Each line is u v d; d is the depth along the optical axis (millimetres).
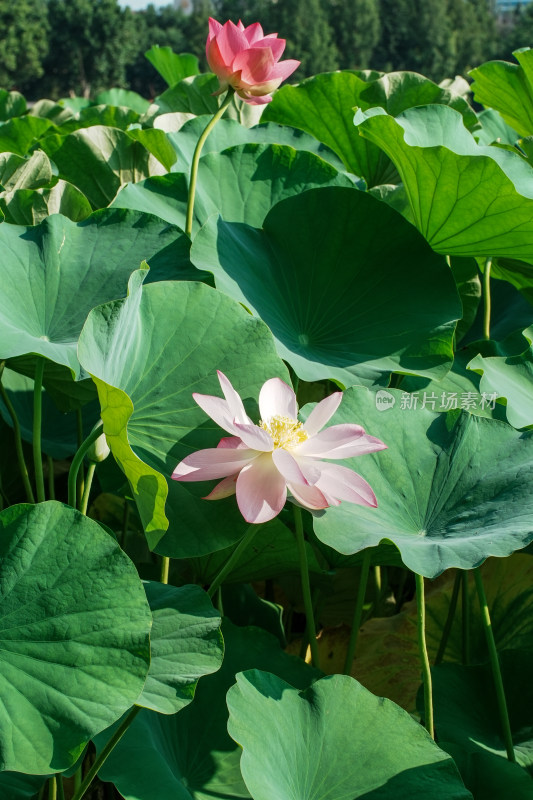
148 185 2625
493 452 2287
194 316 2277
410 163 2449
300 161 2689
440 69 58562
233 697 2111
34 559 2045
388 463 2273
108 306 2143
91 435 2172
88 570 2045
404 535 2205
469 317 2783
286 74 2508
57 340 2324
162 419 2223
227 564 2301
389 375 2404
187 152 2766
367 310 2490
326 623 2768
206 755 2199
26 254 2369
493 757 2252
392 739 2139
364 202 2531
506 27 73625
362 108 3197
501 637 2533
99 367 2121
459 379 2539
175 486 2199
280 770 2078
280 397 2225
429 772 2113
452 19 59906
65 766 1957
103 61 56344
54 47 55375
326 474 2160
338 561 2426
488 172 2381
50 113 4984
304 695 2160
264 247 2549
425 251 2504
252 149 2686
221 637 2133
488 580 2584
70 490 2199
